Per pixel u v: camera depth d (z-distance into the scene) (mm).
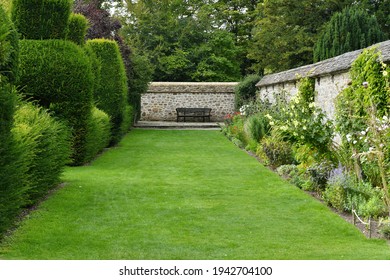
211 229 5656
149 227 5688
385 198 6203
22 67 9703
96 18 20375
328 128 8266
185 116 26047
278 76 19234
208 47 31984
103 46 14625
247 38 35656
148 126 23016
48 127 6984
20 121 6555
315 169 8062
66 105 10141
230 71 33062
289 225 5867
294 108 8977
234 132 17188
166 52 32125
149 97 26641
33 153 6016
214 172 9867
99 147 12469
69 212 6316
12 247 4828
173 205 6820
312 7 25859
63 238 5176
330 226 5824
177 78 31609
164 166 10734
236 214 6363
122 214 6270
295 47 25906
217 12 35125
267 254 4754
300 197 7395
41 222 5773
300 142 8484
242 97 23719
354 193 6746
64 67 9938
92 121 10844
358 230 5676
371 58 7734
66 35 10531
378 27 21703
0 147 4770
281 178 9148
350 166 7867
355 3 24719
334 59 13141
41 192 6711
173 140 17016
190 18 33188
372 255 4715
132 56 21688
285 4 26031
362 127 7434
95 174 9398
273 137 10969
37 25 10203
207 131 21078
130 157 12297
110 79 14617
